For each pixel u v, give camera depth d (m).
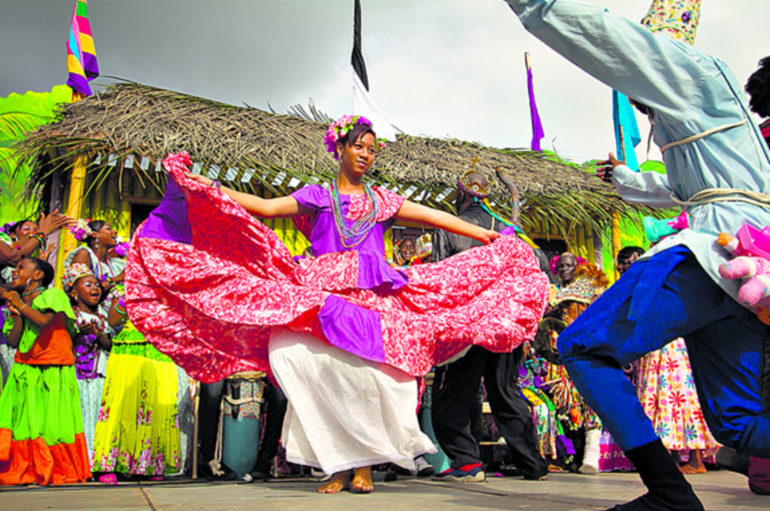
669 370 4.86
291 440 2.85
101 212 6.26
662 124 2.05
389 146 7.08
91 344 4.50
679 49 1.92
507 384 3.76
